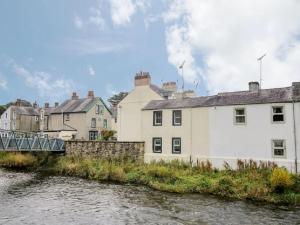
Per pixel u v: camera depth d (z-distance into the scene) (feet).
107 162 111.04
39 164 128.77
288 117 86.38
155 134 112.16
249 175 82.53
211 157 98.53
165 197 73.87
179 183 84.43
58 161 126.00
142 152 113.60
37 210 63.00
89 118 180.24
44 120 199.62
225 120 97.04
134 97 136.56
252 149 91.50
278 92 92.38
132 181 92.84
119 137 137.80
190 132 104.01
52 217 58.34
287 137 86.07
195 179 85.25
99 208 64.95
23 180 98.78
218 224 54.34
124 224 54.60
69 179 100.78
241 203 67.62
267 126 89.51
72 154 129.80
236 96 99.50
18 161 127.95
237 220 56.34
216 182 78.74
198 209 63.41
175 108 108.06
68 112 184.03
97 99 186.50
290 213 60.03
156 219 57.31
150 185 87.15
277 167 82.94
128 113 137.08
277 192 70.54
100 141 121.90
